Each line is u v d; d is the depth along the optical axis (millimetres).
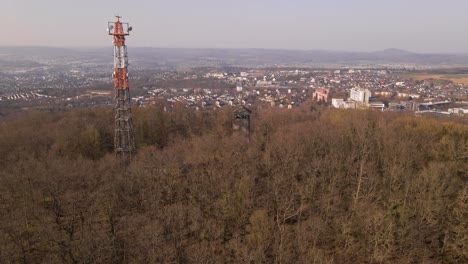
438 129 123438
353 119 137625
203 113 169375
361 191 92938
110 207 82812
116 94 112312
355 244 76438
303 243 74062
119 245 72438
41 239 72000
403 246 74750
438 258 74875
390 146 105500
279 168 99062
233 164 99875
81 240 70375
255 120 157375
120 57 109500
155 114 147375
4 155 113250
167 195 89562
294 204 88000
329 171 96500
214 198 86812
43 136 127562
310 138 117625
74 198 81625
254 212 81062
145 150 118375
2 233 69000
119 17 107938
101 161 107812
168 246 69812
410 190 85062
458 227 73875
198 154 111812
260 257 68750
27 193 82875
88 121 143375
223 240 76688
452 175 94250
